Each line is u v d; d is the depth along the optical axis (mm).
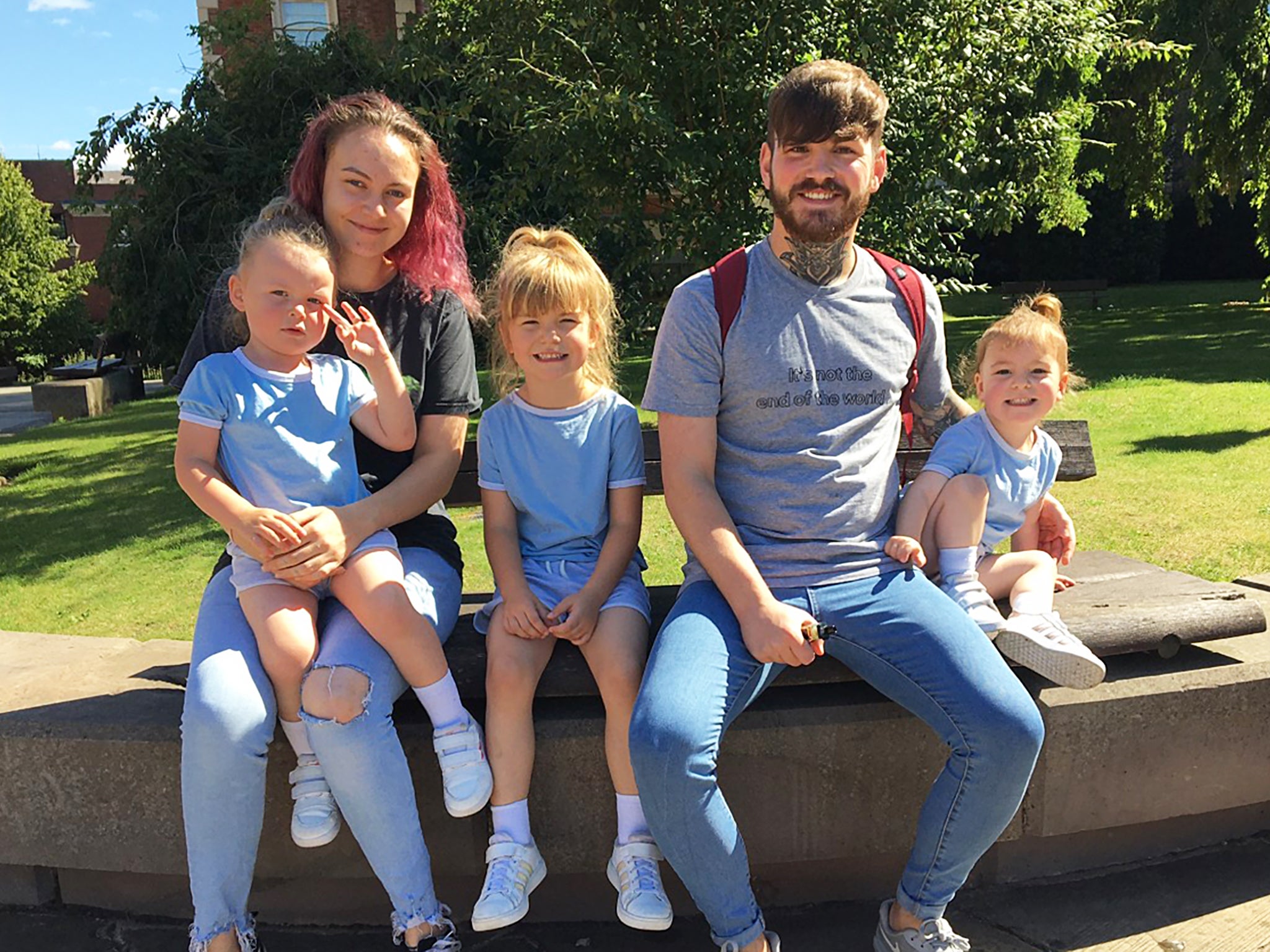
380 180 2291
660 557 4578
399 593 2012
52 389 13133
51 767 2172
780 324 2111
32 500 7223
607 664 2023
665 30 6066
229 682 1884
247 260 2082
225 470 2119
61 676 2561
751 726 2123
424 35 6949
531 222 8844
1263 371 9156
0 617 4387
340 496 2139
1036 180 7184
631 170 6270
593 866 2152
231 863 1876
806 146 2035
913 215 6145
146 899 2311
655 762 1784
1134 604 2355
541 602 2119
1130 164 16828
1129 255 25234
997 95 6398
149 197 13633
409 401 2217
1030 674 2275
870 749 2150
